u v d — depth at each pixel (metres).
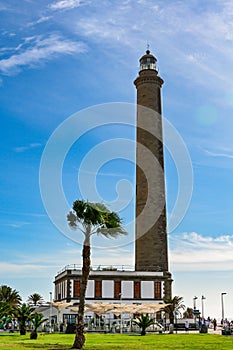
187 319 70.19
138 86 70.38
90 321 63.72
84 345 30.55
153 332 57.81
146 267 67.88
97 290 68.19
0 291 94.06
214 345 32.00
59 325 57.09
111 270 69.06
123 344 32.19
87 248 29.47
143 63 71.12
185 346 30.86
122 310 55.38
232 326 60.66
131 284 68.38
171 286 68.69
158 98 69.62
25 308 47.25
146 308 56.91
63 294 70.81
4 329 61.44
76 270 68.94
